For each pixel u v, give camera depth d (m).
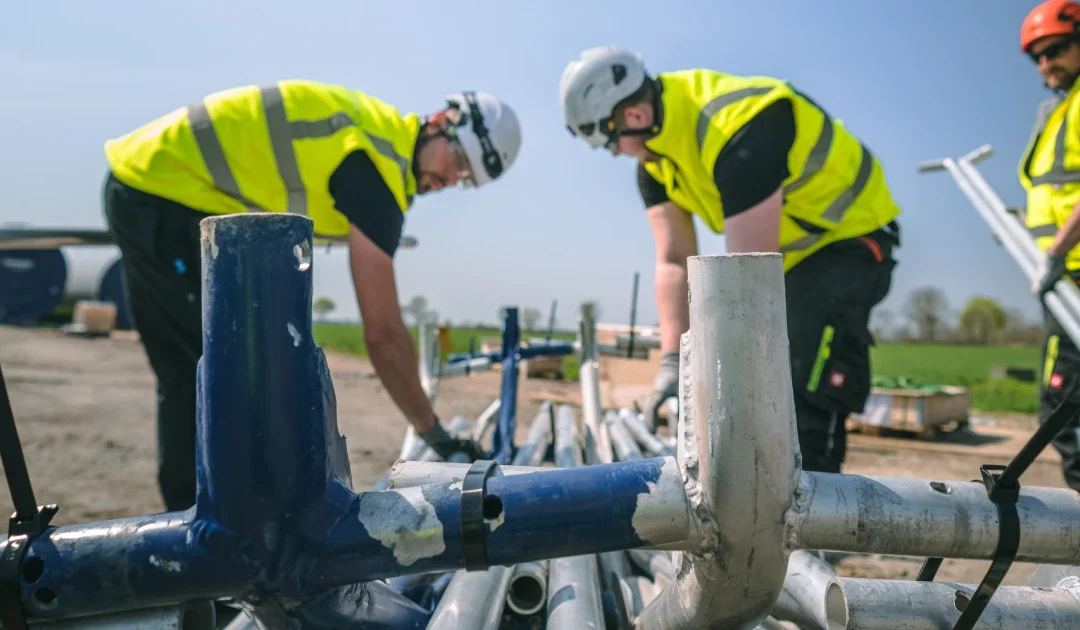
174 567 0.86
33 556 0.87
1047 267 2.65
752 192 2.33
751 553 0.83
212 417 0.84
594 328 4.11
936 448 7.37
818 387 2.47
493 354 4.44
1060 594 1.03
